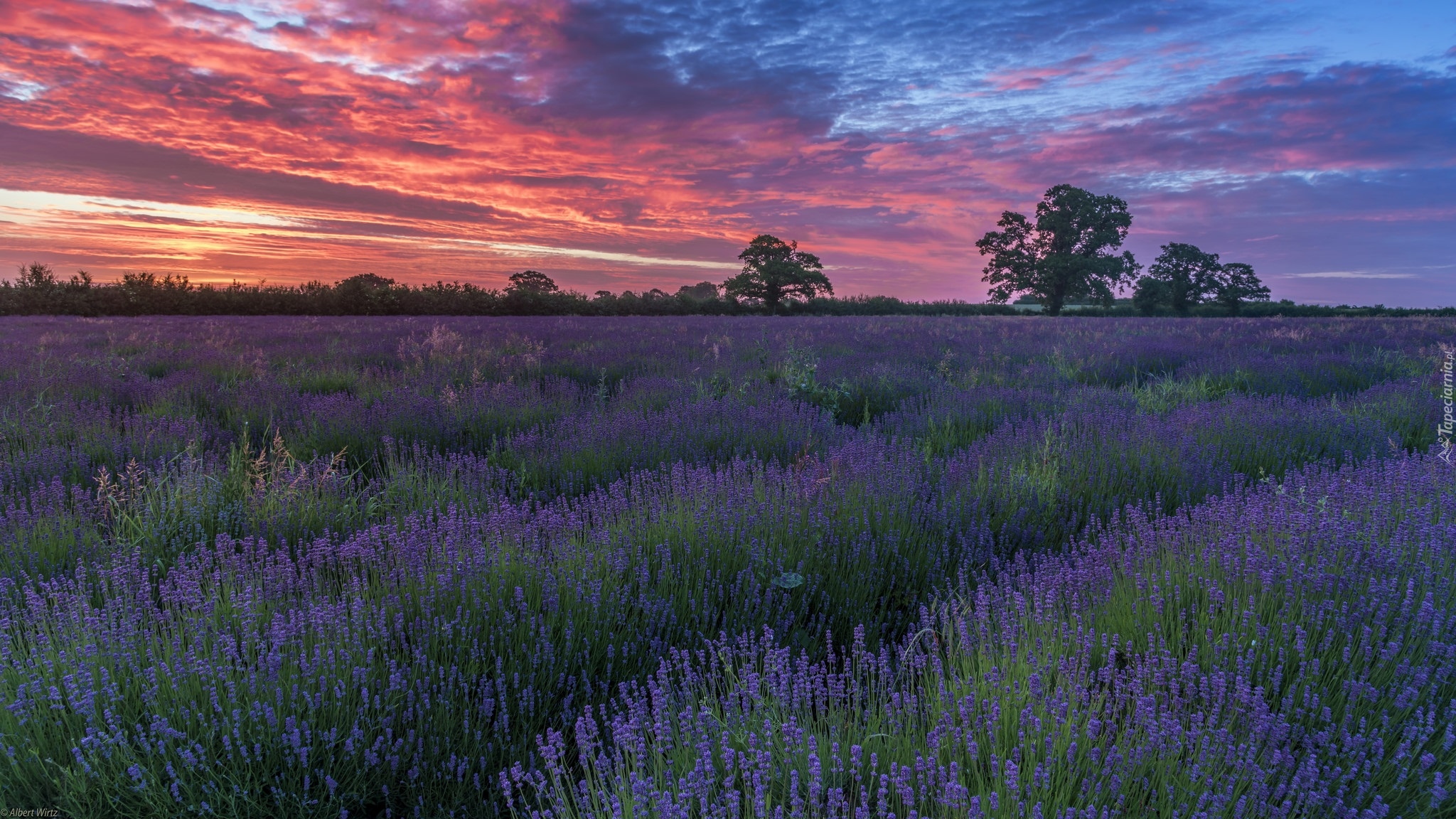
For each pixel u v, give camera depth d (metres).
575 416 7.98
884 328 24.59
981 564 4.40
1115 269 58.34
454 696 2.92
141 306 36.44
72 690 2.50
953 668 2.76
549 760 2.33
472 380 10.23
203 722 2.51
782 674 2.91
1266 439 6.71
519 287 45.31
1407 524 3.73
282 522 4.84
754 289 67.19
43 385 9.16
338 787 2.54
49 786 2.36
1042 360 14.10
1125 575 3.61
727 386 10.40
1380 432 6.93
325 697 2.77
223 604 3.32
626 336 19.92
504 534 4.16
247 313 38.06
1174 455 5.95
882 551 4.46
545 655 3.17
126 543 4.36
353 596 3.39
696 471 5.40
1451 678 2.62
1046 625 3.07
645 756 2.36
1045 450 5.98
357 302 39.84
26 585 3.49
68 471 5.94
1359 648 2.74
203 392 9.34
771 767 2.28
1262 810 2.02
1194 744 2.27
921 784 2.13
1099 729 2.47
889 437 7.41
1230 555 3.44
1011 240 63.03
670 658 3.43
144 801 2.32
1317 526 3.67
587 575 3.70
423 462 6.52
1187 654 2.94
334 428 7.35
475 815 2.57
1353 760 2.22
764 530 4.49
